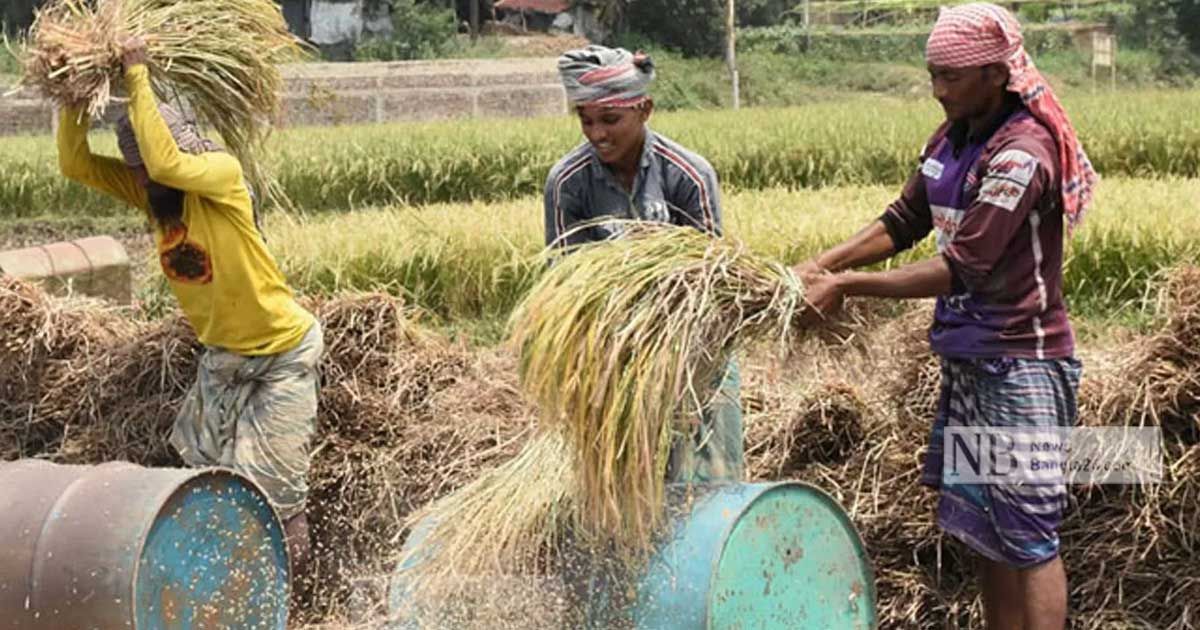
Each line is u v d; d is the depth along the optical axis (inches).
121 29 229.9
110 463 206.1
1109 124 798.5
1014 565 188.4
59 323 273.0
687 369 175.8
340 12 1764.3
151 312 422.9
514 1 1977.1
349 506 253.3
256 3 250.1
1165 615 211.8
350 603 244.7
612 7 1946.4
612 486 174.7
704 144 799.1
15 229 765.3
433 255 450.6
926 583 220.5
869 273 183.0
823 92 1888.5
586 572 181.3
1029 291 185.5
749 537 177.2
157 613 193.9
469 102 1376.7
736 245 181.5
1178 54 1948.8
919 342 227.8
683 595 173.9
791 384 239.3
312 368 239.0
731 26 1701.5
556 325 176.7
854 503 223.1
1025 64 181.9
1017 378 185.8
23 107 1210.0
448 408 256.5
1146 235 421.1
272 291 234.4
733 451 198.1
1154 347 212.2
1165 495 209.9
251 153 253.0
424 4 1836.9
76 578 190.7
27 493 197.9
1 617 193.5
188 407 243.8
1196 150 774.5
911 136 804.0
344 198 802.2
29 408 273.0
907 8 2276.1
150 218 240.2
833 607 187.8
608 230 201.8
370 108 1332.4
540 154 820.0
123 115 231.0
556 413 177.5
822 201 520.7
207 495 200.4
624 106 195.5
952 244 182.9
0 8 1461.6
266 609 210.1
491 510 190.7
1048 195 181.9
